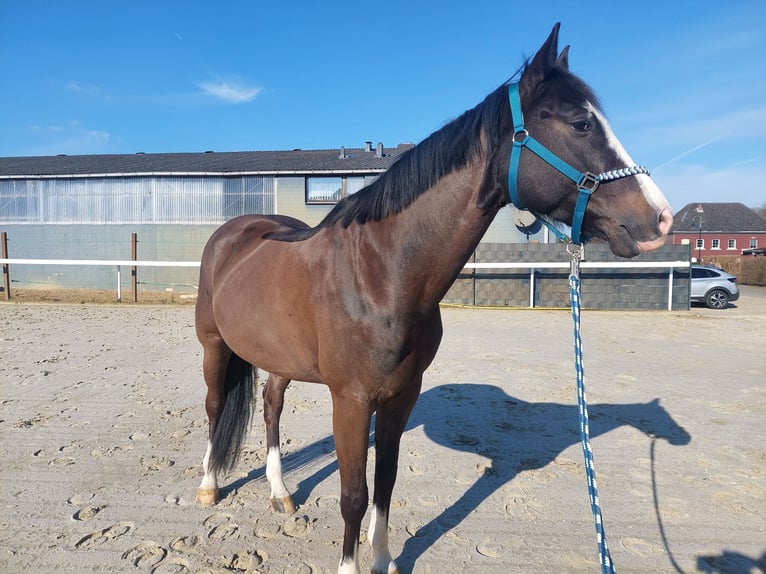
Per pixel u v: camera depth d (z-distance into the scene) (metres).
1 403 4.08
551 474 2.92
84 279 15.62
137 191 15.39
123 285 15.45
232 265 2.39
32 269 15.85
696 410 4.08
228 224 2.87
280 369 2.12
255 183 14.98
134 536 2.23
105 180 15.53
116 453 3.13
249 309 2.14
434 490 2.72
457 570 2.04
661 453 3.21
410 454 3.20
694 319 9.70
